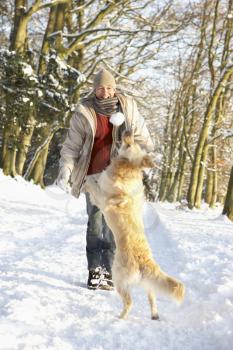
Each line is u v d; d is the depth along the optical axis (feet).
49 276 18.10
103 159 16.87
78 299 15.30
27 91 50.08
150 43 69.05
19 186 52.80
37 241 26.18
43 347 10.85
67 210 41.37
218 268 19.83
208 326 12.94
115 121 16.10
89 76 67.21
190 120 90.68
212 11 72.84
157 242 27.37
